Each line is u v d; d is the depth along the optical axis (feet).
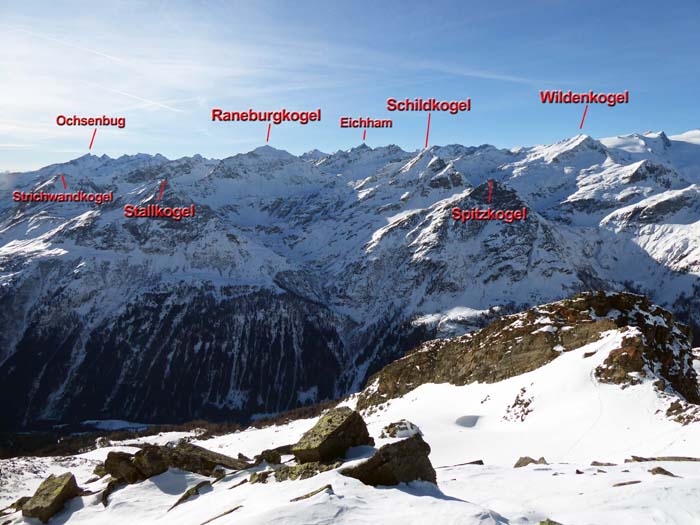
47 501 93.56
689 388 231.71
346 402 388.37
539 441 173.68
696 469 98.84
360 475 72.59
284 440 293.84
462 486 90.94
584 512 72.59
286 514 61.41
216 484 89.40
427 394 279.49
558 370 219.00
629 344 206.59
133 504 90.17
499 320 290.56
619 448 152.25
